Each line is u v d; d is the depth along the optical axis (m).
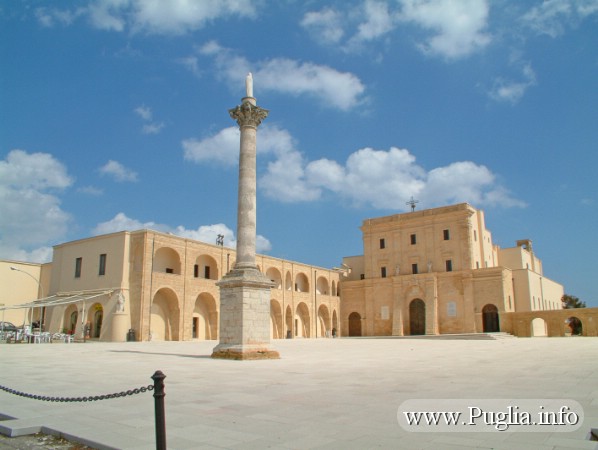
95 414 10.20
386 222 74.94
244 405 10.91
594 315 56.88
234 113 28.12
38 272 59.34
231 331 25.17
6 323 50.59
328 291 76.94
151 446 7.61
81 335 48.91
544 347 33.97
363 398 11.65
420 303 69.94
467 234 67.38
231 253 58.78
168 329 50.72
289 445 7.51
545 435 7.91
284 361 23.38
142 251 47.97
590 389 12.45
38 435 8.93
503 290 63.19
